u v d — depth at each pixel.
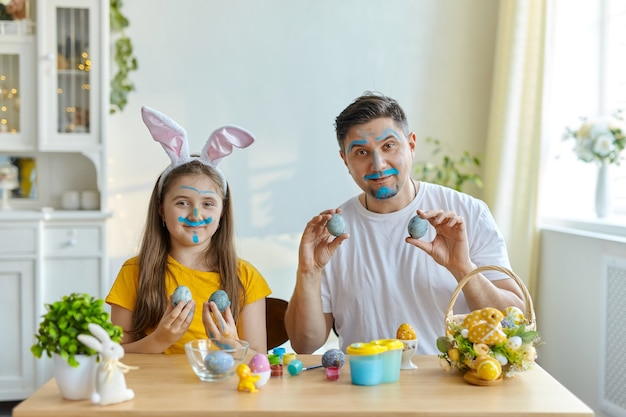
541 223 3.58
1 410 3.42
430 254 1.79
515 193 3.49
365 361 1.45
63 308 1.36
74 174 3.74
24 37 3.45
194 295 1.89
